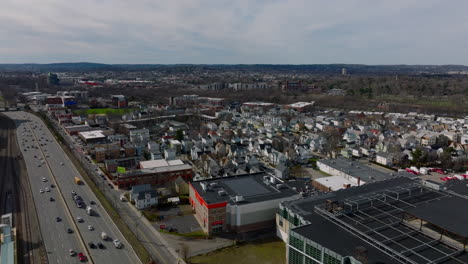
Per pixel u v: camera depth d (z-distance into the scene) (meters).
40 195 132.62
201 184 120.38
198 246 97.25
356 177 139.50
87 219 112.31
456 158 177.38
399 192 99.00
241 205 104.25
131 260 88.62
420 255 67.12
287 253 82.69
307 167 172.88
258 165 171.88
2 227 100.81
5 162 176.12
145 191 125.31
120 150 195.00
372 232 76.88
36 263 87.25
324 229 80.00
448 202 90.56
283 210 98.44
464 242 69.19
